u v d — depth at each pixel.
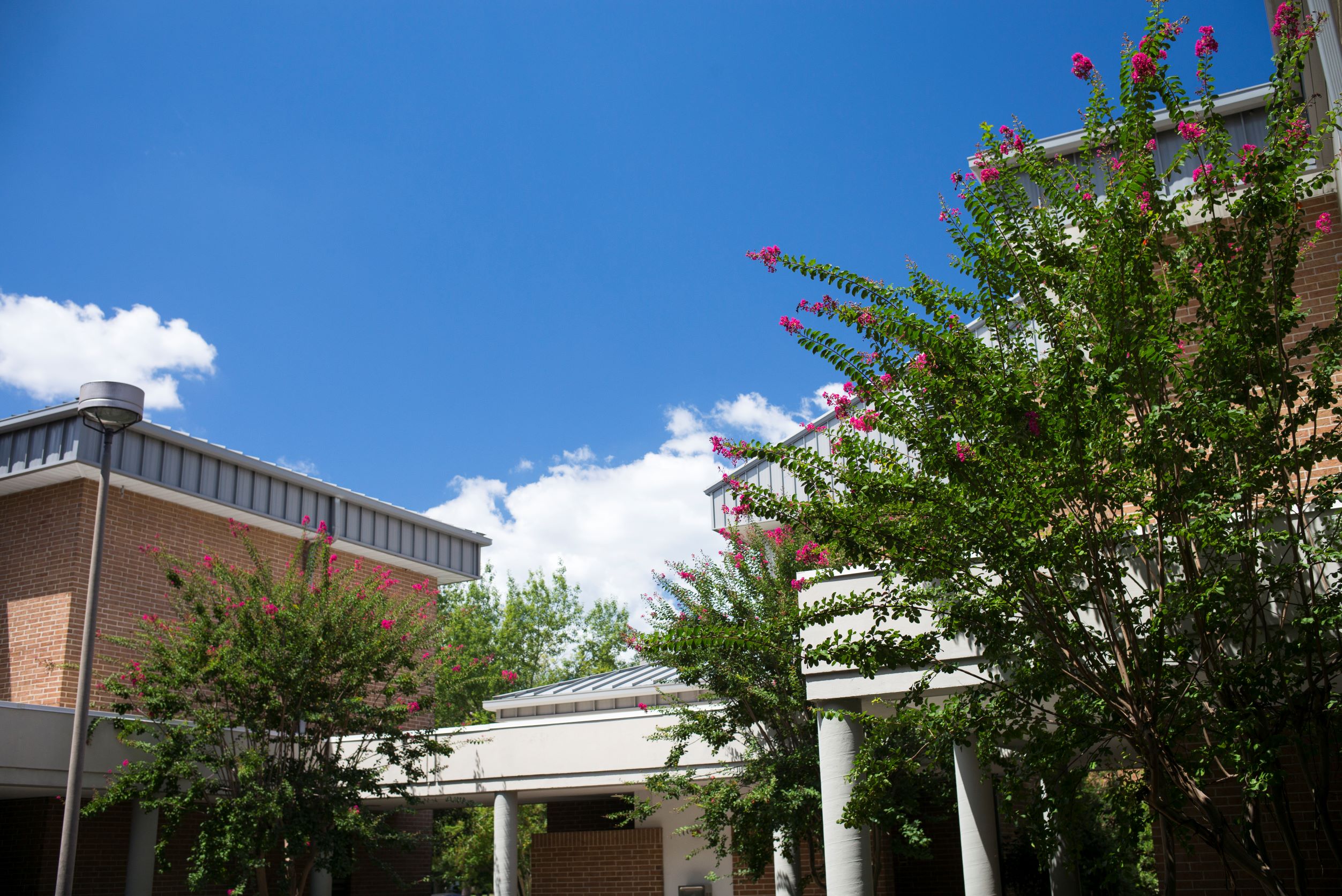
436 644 16.91
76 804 10.14
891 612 8.10
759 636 7.38
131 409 11.09
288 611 14.41
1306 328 9.59
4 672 16.59
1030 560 5.75
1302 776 8.09
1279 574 5.93
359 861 20.39
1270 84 6.43
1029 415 5.93
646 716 14.59
